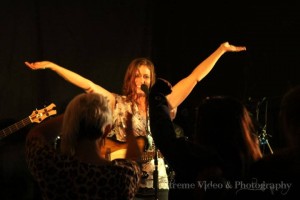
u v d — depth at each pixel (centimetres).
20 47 420
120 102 334
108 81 438
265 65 458
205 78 458
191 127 452
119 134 328
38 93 424
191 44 459
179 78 458
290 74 458
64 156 192
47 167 190
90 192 188
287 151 173
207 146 185
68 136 197
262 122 449
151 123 189
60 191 189
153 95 197
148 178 320
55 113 402
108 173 190
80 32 432
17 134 421
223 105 186
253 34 459
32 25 421
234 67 459
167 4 457
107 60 438
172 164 183
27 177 424
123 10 445
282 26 458
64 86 429
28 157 196
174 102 336
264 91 458
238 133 183
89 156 197
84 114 196
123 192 192
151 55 454
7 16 417
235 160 181
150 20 453
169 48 458
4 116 418
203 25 459
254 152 183
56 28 426
